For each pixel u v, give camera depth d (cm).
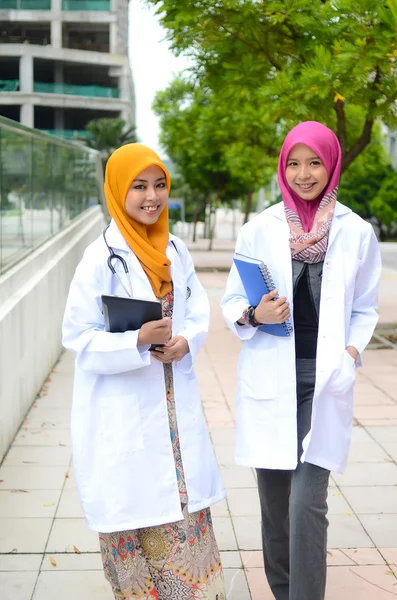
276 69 863
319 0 739
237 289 303
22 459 501
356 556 362
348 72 675
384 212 3662
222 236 6016
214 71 905
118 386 271
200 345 286
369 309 295
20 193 669
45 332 721
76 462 275
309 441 274
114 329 267
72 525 398
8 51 5253
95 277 274
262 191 4094
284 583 306
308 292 284
